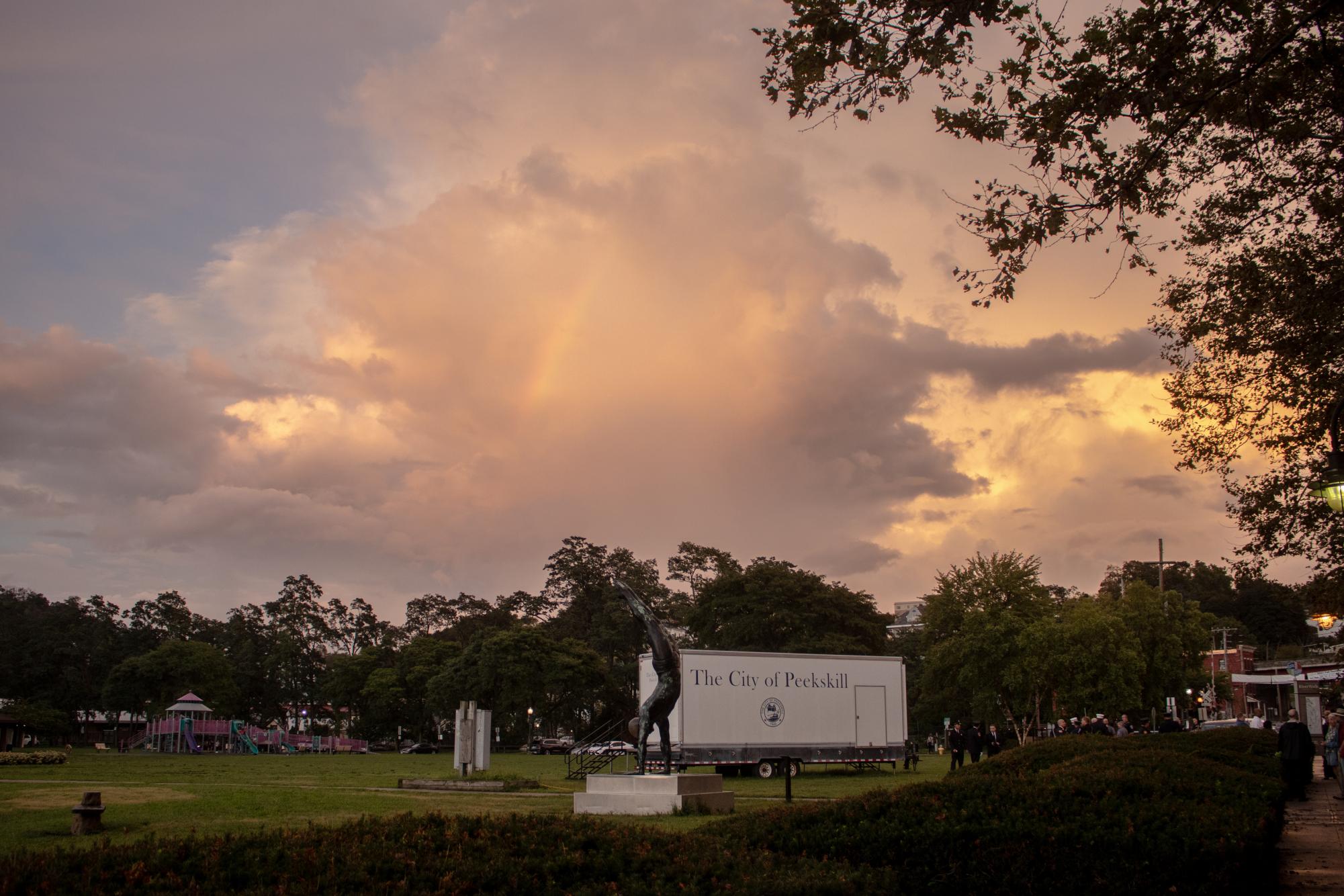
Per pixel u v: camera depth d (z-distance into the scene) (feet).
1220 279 60.29
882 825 29.76
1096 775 37.24
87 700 334.85
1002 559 184.34
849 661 128.77
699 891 22.40
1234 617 400.88
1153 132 39.63
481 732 110.01
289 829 26.81
